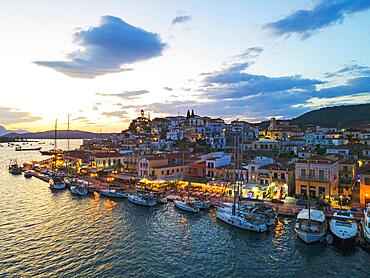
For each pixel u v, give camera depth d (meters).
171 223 58.06
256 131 183.25
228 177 84.06
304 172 71.38
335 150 112.38
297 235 47.84
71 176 109.06
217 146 152.25
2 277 36.84
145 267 39.66
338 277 36.88
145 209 68.94
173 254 43.84
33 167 151.62
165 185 87.75
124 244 47.62
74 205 73.75
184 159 112.19
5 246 46.56
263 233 50.88
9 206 73.00
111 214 65.12
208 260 41.81
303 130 180.00
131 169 117.38
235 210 59.03
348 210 57.00
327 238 46.12
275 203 65.81
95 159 126.69
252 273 38.03
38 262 41.03
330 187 68.38
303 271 38.41
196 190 81.38
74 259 42.00
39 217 63.00
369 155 108.69
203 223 57.72
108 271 38.47
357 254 42.62
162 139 199.25
